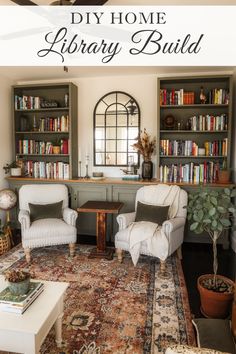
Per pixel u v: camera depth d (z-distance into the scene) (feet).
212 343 5.39
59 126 13.73
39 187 12.17
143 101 13.66
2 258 10.73
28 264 10.18
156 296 8.05
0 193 12.61
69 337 6.30
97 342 6.15
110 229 13.25
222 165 12.48
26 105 13.89
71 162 13.53
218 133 13.08
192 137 13.33
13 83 14.43
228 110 12.09
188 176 12.68
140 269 9.87
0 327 4.81
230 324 6.08
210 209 6.95
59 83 13.25
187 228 12.69
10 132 14.39
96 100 14.11
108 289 8.43
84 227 13.64
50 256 10.96
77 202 13.43
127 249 10.05
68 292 8.22
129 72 13.11
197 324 6.08
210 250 11.95
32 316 5.13
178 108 13.29
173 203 11.17
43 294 5.87
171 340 6.23
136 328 6.63
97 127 14.25
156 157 13.47
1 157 13.62
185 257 11.19
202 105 12.29
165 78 12.34
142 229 9.86
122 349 5.96
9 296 5.41
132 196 12.89
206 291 7.04
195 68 12.25
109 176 14.37
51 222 10.77
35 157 14.88
